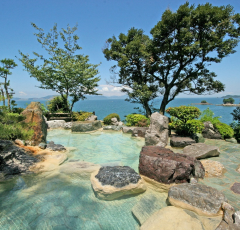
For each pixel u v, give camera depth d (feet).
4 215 12.20
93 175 16.92
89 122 45.98
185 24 42.19
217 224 10.81
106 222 11.84
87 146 30.07
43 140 26.61
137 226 11.55
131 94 54.29
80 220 11.93
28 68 54.49
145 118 45.47
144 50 50.31
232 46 42.83
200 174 17.79
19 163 18.94
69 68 52.80
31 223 11.50
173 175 16.06
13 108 49.32
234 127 36.47
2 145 19.52
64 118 52.47
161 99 57.77
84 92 61.67
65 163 21.35
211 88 50.19
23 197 14.35
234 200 13.75
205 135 34.60
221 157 23.56
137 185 15.15
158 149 20.92
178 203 12.95
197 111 31.04
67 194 14.89
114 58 55.93
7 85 47.29
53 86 58.08
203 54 45.88
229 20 41.34
